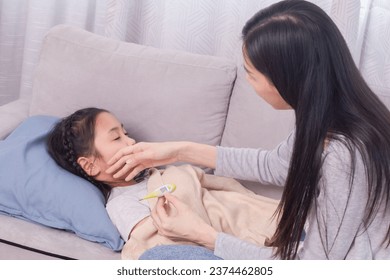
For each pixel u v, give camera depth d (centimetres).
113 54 160
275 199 152
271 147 148
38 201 133
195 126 155
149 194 129
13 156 137
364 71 187
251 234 135
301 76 94
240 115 154
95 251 127
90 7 207
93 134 143
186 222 120
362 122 94
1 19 209
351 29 166
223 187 154
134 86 156
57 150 143
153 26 197
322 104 94
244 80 154
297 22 94
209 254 111
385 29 181
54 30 166
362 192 96
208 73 155
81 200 132
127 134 156
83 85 159
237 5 185
